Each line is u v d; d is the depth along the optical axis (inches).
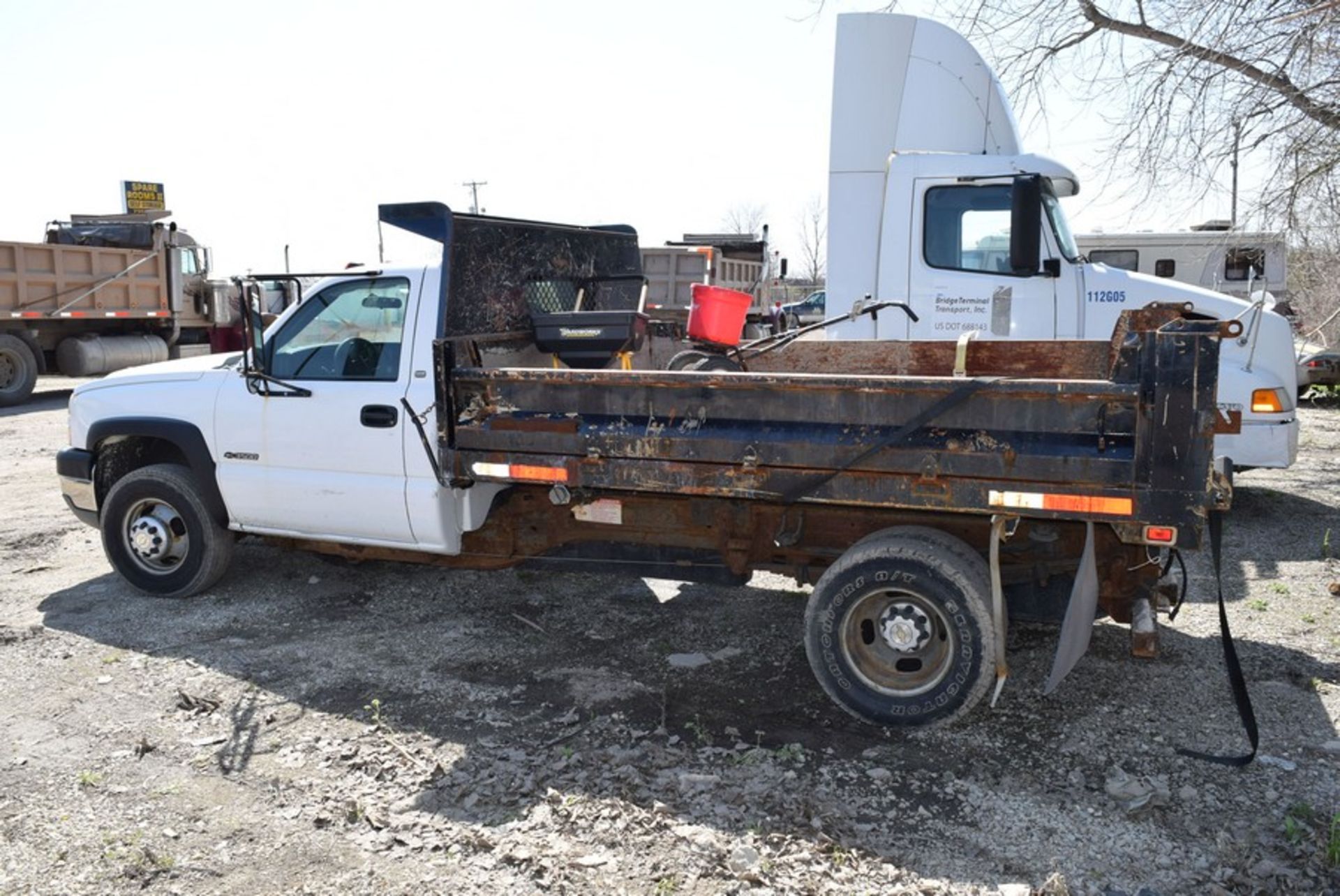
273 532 237.8
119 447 262.4
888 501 172.2
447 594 258.2
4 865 140.8
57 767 168.2
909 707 175.8
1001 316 299.6
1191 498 155.3
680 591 261.0
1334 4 274.1
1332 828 139.5
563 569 224.7
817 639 181.3
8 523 331.3
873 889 133.7
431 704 192.2
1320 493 359.3
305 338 232.1
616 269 285.7
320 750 173.6
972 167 299.4
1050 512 163.2
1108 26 374.0
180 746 175.5
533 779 161.6
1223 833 143.2
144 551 250.4
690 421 184.1
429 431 213.5
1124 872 136.8
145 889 135.6
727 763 167.3
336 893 134.6
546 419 195.0
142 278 717.3
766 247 791.1
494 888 135.6
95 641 225.1
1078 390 159.5
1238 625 227.9
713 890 134.1
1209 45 319.0
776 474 178.4
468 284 222.7
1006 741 174.4
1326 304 522.0
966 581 170.9
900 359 231.3
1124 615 188.7
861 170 313.9
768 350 242.5
